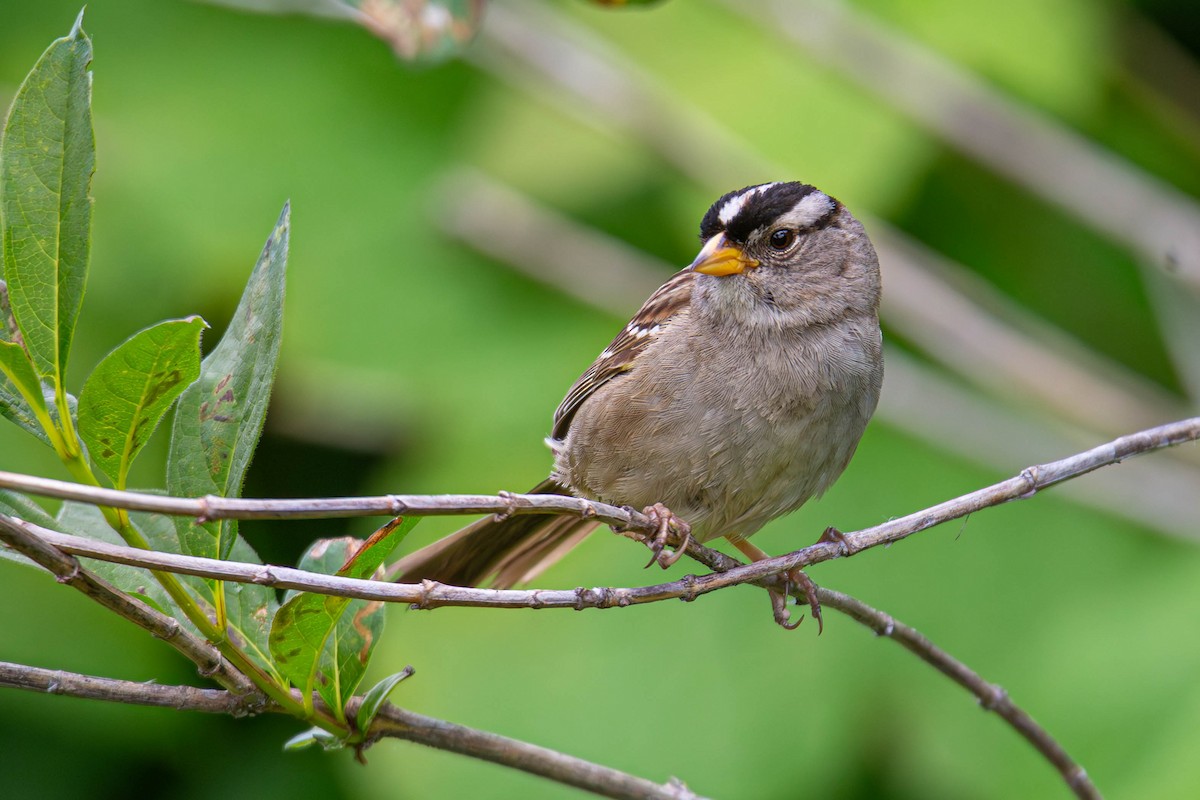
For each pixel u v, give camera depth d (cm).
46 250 431
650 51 1048
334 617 457
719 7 1039
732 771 932
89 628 873
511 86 1055
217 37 1130
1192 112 1063
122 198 1069
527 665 962
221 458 462
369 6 669
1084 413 980
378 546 458
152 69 1116
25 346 433
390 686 484
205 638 466
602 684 952
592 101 995
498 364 1051
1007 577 972
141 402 439
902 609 967
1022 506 989
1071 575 966
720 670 952
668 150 1001
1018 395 1030
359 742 494
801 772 928
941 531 986
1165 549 962
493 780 905
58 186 430
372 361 1062
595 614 970
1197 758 855
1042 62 1023
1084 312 1095
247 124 1107
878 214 1017
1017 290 1096
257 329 465
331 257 1087
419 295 1077
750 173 993
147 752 873
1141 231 962
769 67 1020
